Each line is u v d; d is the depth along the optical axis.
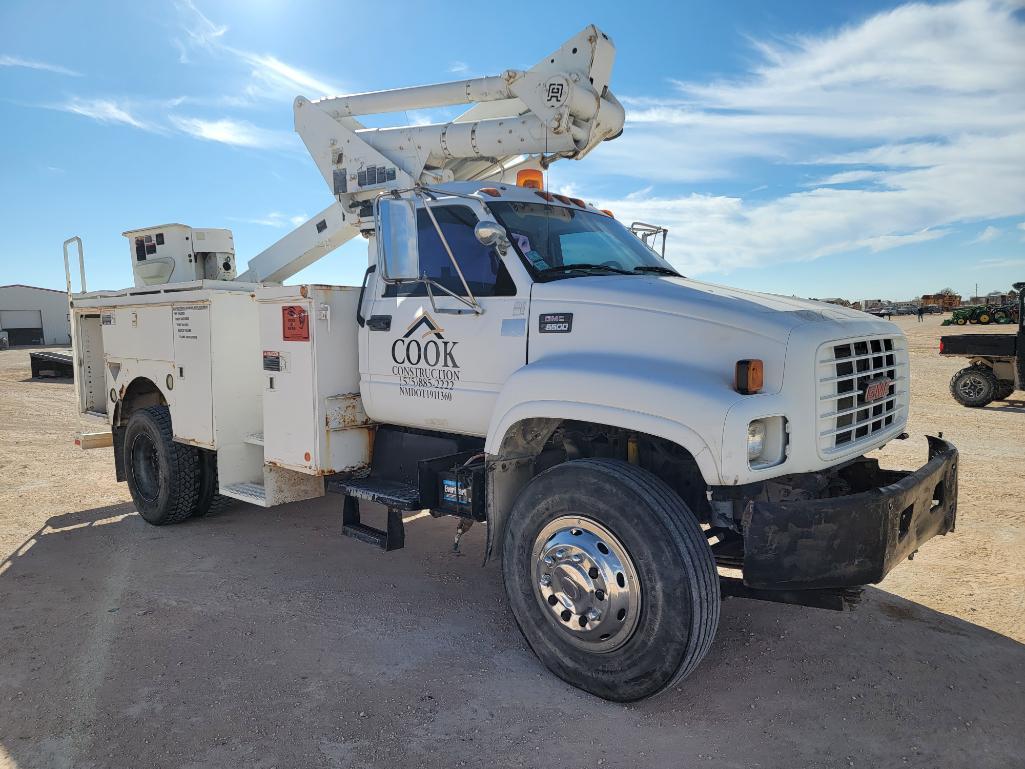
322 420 4.68
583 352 3.63
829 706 3.31
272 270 6.92
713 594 3.14
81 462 9.00
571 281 3.79
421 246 4.38
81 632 4.11
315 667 3.69
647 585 3.14
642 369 3.33
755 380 3.10
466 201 4.23
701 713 3.26
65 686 3.50
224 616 4.33
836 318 3.64
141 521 6.45
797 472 3.26
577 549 3.35
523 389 3.60
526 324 3.85
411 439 4.71
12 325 54.16
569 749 2.99
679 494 3.78
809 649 3.87
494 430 3.71
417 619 4.31
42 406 14.77
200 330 5.62
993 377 12.70
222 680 3.56
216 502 6.32
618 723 3.18
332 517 6.55
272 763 2.89
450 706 3.32
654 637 3.14
